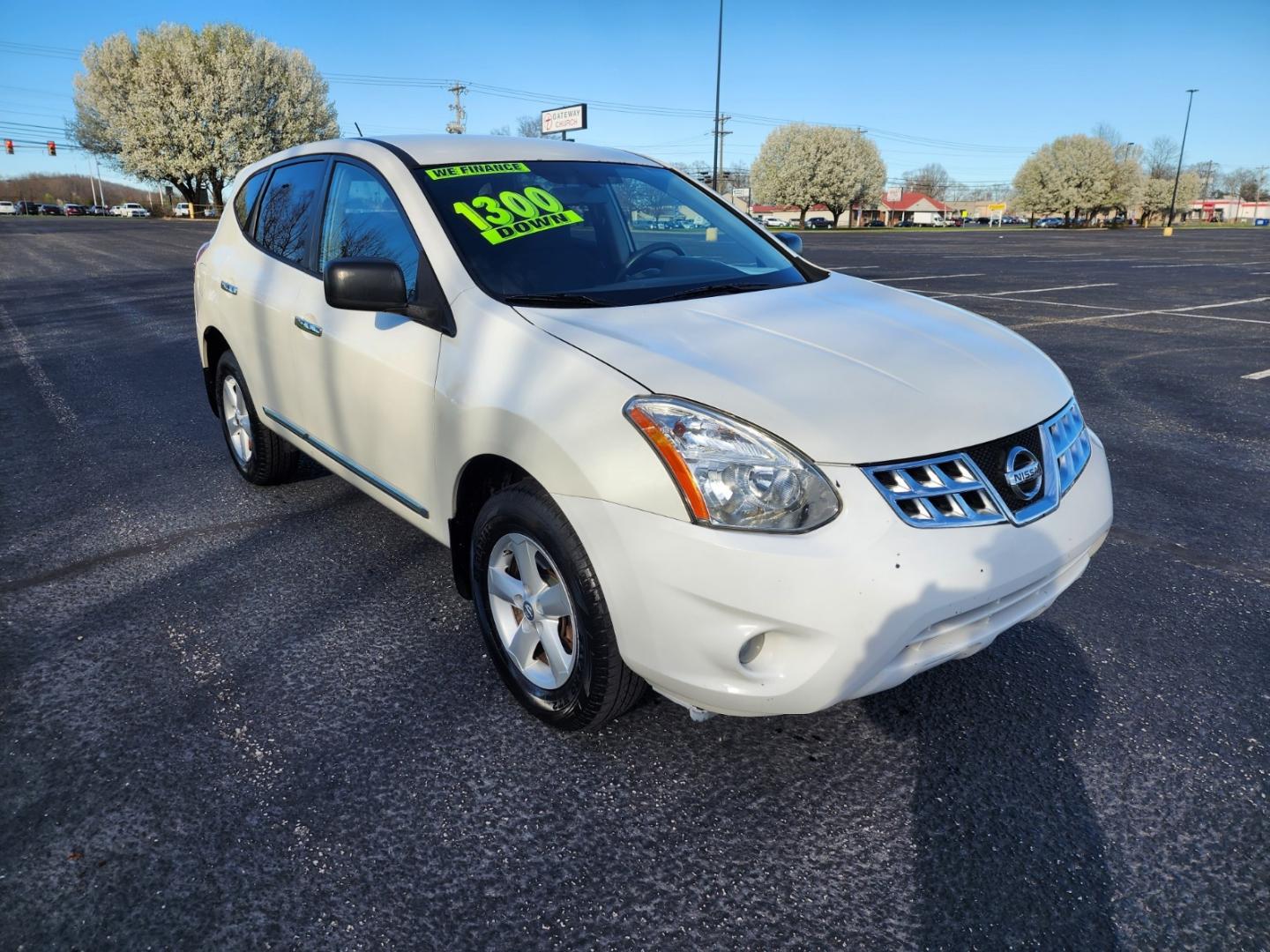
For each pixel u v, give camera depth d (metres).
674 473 1.88
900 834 2.03
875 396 2.04
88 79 53.72
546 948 1.73
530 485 2.22
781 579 1.81
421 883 1.88
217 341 4.28
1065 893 1.86
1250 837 2.01
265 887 1.86
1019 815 2.09
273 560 3.49
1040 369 2.45
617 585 1.97
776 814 2.10
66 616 3.03
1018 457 2.07
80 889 1.84
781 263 3.26
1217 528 3.87
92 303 11.88
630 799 2.15
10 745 2.32
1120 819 2.08
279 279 3.52
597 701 2.16
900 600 1.83
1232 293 14.02
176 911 1.80
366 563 3.46
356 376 2.89
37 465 4.75
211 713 2.47
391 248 2.88
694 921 1.79
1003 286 14.94
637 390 2.00
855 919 1.80
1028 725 2.43
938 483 1.93
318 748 2.32
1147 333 9.39
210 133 53.06
